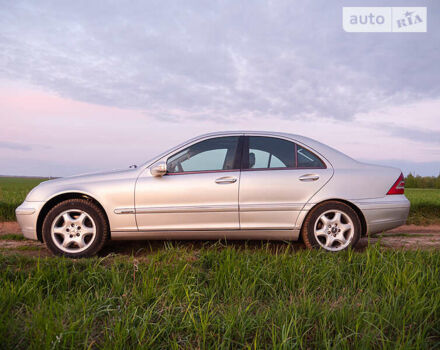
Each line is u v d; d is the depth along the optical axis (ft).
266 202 13.10
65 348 5.70
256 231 13.15
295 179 13.17
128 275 9.60
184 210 12.98
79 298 7.56
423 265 9.96
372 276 9.30
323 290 8.61
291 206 13.05
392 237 18.97
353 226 12.95
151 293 7.86
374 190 13.32
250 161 13.55
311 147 13.84
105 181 13.29
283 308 7.31
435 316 7.00
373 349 6.00
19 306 7.42
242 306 7.48
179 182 13.12
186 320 6.72
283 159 13.61
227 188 13.07
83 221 12.97
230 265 9.62
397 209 13.35
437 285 8.32
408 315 6.97
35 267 9.86
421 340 5.95
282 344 5.74
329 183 13.20
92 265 10.51
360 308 7.11
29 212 13.07
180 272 9.09
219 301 7.98
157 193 13.04
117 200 13.01
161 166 12.75
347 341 6.15
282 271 9.54
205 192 13.05
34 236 13.19
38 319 6.24
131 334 6.08
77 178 13.55
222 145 13.83
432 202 30.76
